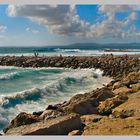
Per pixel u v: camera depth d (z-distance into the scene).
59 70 33.69
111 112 10.83
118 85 15.27
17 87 20.73
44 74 29.20
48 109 11.32
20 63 39.41
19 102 15.16
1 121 12.20
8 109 13.84
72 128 8.73
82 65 35.81
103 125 9.06
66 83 22.50
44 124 8.67
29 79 25.11
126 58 33.62
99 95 12.85
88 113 10.94
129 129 8.70
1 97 14.74
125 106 11.00
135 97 12.41
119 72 30.09
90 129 8.73
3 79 24.30
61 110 10.97
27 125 8.92
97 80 25.98
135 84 15.31
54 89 19.34
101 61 34.53
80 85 22.80
